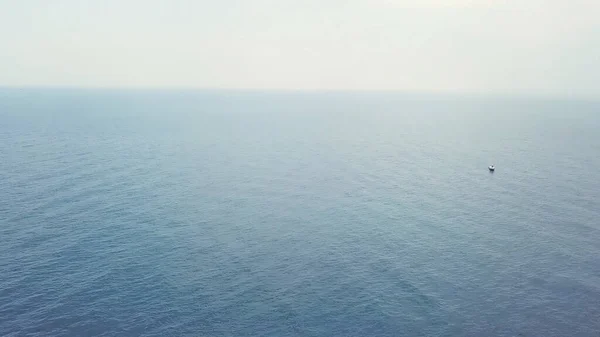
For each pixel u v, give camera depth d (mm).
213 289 50969
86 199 79688
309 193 88250
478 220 73125
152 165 108250
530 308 47875
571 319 46031
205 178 97750
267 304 48219
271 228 69438
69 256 57719
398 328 44375
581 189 90125
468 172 106188
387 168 110688
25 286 50188
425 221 72875
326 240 65062
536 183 95312
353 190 90688
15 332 42250
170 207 77562
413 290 51281
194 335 42875
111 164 107125
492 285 52406
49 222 68375
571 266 56844
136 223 69625
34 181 89375
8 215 70562
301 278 53844
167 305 47594
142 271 54562
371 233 67812
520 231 68250
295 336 43000
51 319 44500
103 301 47906
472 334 43625
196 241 63750
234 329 43906
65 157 112625
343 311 47125
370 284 52594
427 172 106375
